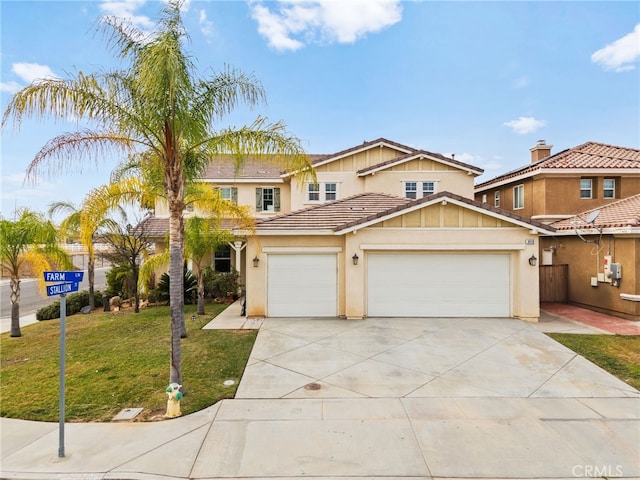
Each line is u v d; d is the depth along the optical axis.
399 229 12.41
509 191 20.64
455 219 12.35
